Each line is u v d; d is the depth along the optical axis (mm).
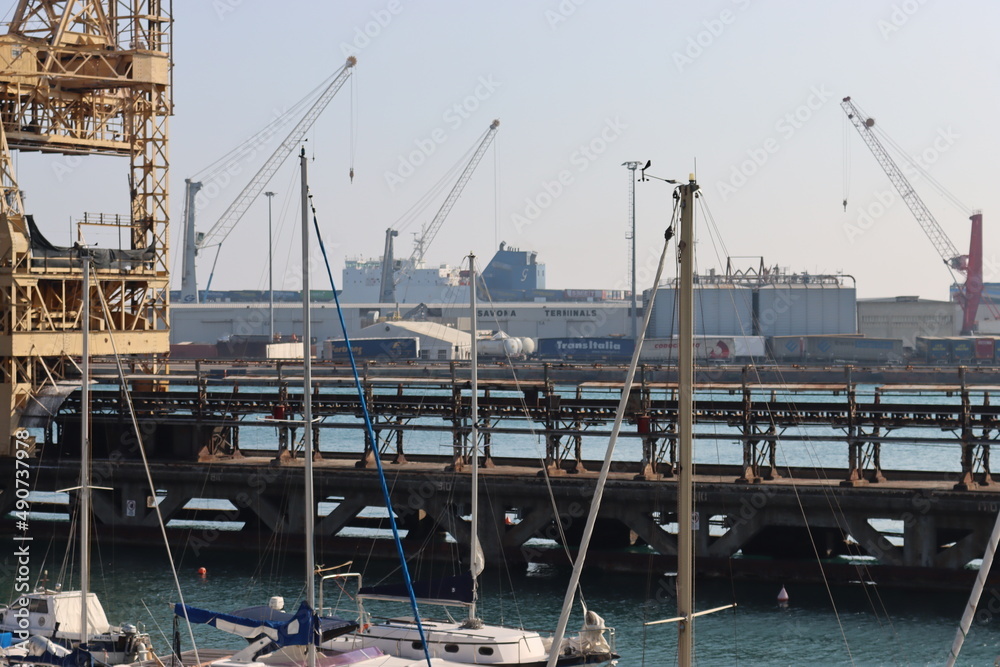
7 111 110750
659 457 93812
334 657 54750
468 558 88375
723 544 83438
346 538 92750
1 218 102500
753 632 70438
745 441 86562
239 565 89062
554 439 92250
